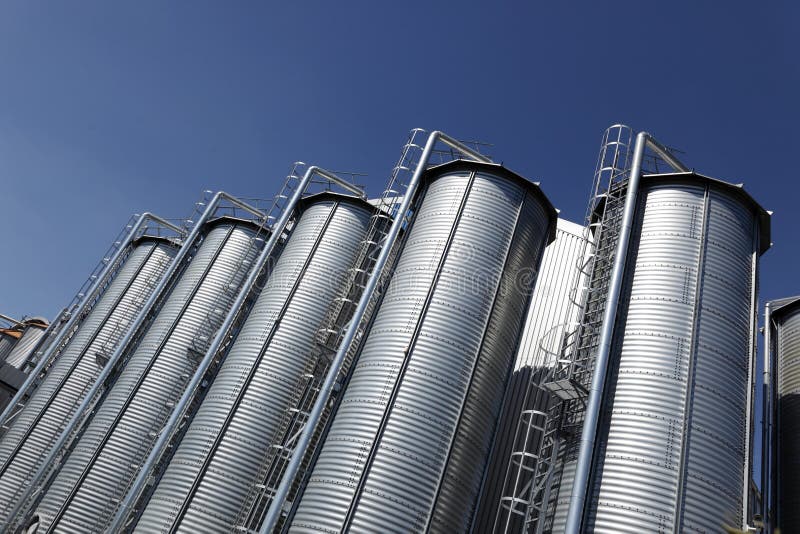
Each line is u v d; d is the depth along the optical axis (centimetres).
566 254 4594
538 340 4206
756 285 3106
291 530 2669
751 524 2542
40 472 3784
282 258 4144
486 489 3612
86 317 5334
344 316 3841
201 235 5197
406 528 2598
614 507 2458
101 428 3922
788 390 3575
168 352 4203
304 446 2861
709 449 2570
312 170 4481
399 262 3453
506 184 3594
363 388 2962
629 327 2881
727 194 3250
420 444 2770
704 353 2769
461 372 2994
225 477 3256
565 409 2923
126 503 3247
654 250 3067
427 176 3838
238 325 4303
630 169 3450
